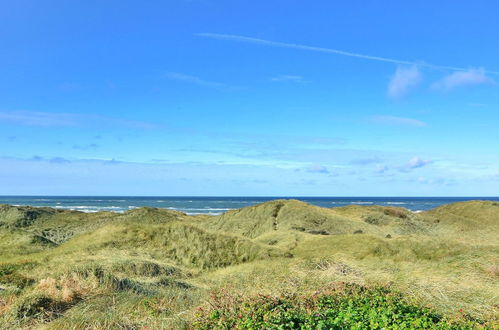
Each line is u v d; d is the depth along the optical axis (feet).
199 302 29.30
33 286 33.37
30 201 505.25
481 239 78.38
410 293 28.81
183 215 147.95
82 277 35.42
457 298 27.73
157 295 32.37
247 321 21.49
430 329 20.20
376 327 20.13
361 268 40.09
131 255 57.52
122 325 25.02
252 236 112.98
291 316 22.00
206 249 63.82
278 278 37.32
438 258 52.31
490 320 22.72
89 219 134.51
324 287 31.27
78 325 24.90
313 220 113.19
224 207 391.24
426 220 135.33
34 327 25.26
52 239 108.47
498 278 33.65
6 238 84.02
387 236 104.73
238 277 42.52
